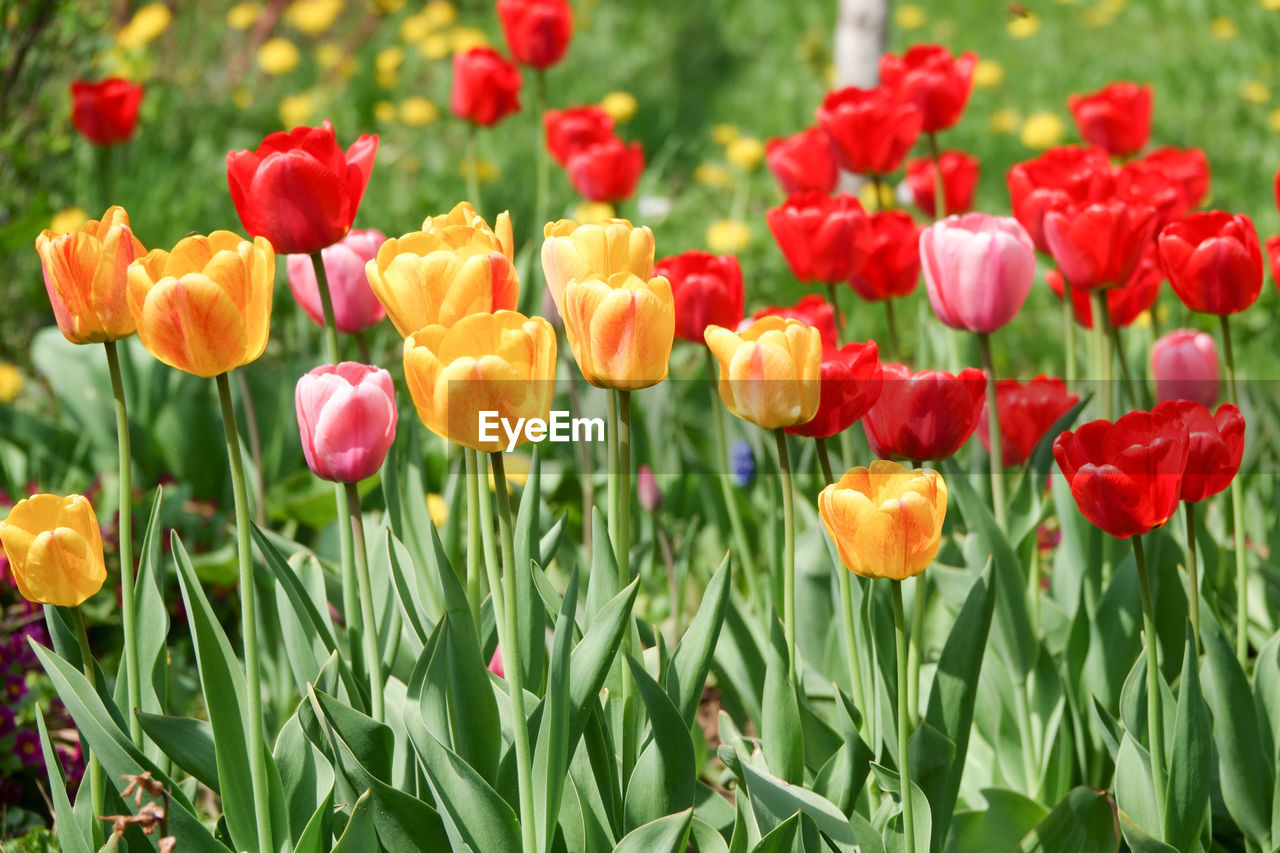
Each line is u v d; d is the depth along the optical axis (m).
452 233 1.64
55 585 1.66
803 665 1.90
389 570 1.82
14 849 1.94
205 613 1.68
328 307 1.75
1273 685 1.81
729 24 7.22
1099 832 1.76
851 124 2.13
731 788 1.89
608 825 1.71
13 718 2.01
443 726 1.67
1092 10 7.19
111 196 3.14
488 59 2.81
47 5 3.36
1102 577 1.92
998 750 1.88
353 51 6.11
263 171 1.71
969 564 1.83
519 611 1.72
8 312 3.38
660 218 4.41
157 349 1.60
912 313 3.56
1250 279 1.80
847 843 1.70
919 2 7.71
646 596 2.29
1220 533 2.11
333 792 1.73
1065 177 1.97
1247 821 1.79
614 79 6.39
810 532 1.94
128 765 1.67
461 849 1.66
